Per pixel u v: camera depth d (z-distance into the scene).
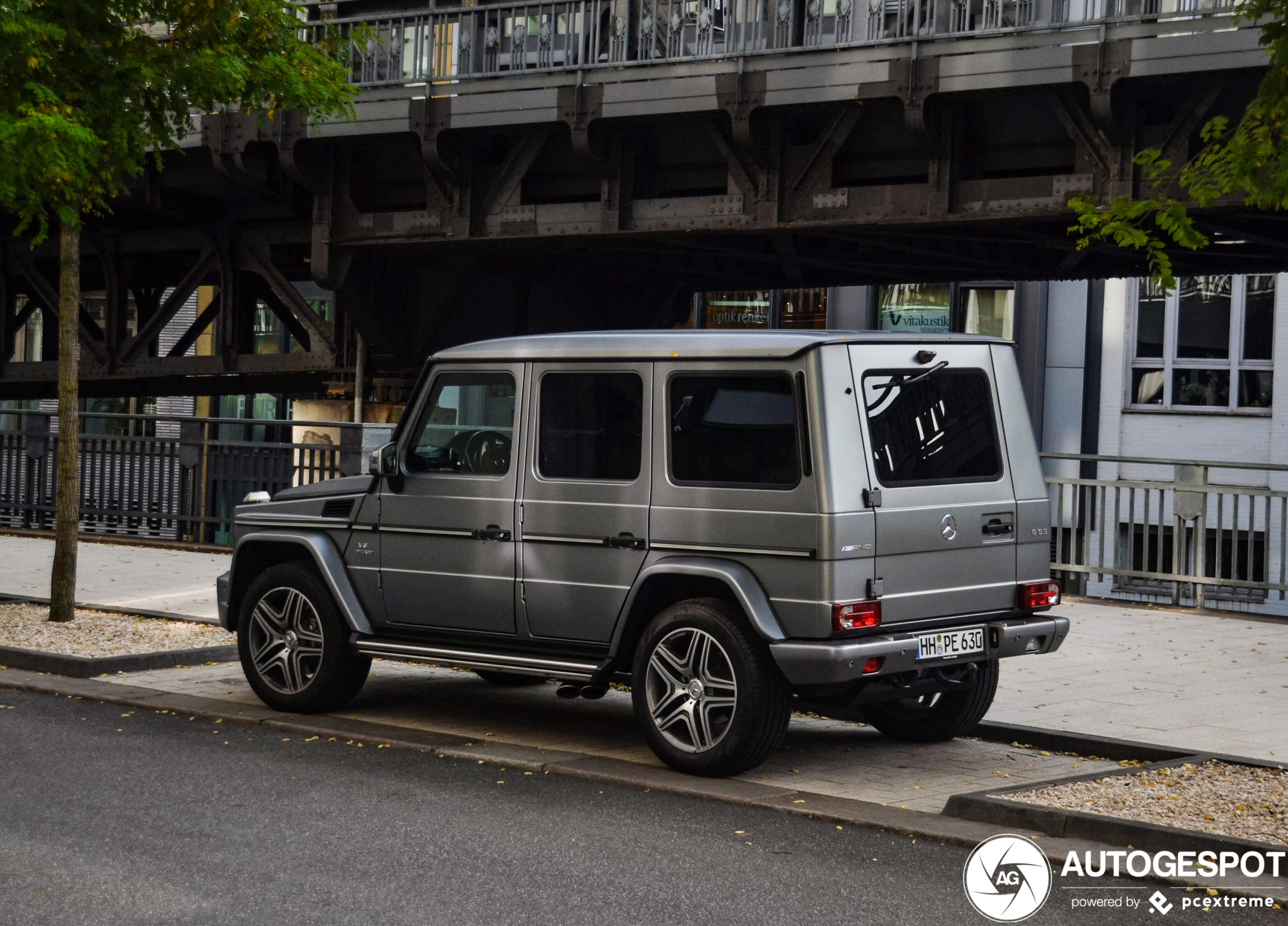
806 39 14.80
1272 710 8.60
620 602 7.11
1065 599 13.93
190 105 11.76
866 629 6.56
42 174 10.23
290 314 21.52
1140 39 12.74
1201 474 13.40
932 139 13.95
